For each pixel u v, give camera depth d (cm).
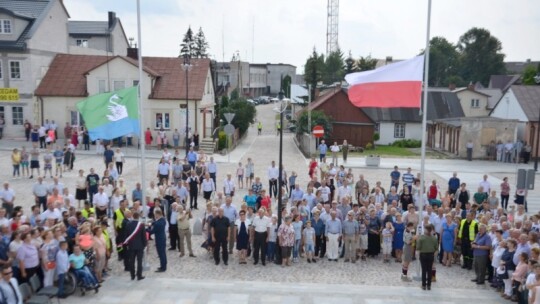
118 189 2000
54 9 4562
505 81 9175
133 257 1477
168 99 4247
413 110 5378
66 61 4559
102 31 5950
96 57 4616
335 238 1714
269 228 1672
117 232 1638
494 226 1541
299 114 5462
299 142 4909
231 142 4484
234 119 5291
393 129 5334
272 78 13412
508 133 4144
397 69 1603
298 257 1717
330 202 2250
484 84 11594
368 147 4894
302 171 3419
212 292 1378
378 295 1381
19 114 4350
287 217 1647
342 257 1775
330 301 1327
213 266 1642
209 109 4659
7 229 1345
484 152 4181
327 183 2473
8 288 1108
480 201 2186
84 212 1698
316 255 1756
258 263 1683
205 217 1797
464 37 11950
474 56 11662
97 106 1798
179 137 4266
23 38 4244
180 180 2358
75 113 4347
